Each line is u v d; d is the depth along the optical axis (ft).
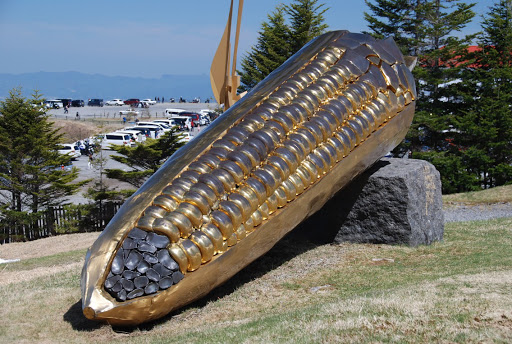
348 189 42.78
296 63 39.73
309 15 112.78
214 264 29.43
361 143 37.45
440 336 20.72
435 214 45.16
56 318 29.14
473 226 54.08
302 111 35.19
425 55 106.01
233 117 34.86
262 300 31.55
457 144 109.19
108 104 319.06
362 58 39.91
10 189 84.64
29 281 39.55
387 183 41.37
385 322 22.62
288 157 32.86
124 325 27.61
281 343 21.99
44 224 82.07
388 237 42.01
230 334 24.32
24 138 84.89
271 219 31.89
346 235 43.32
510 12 105.40
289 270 37.24
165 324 28.86
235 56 45.75
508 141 104.42
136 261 27.76
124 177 88.02
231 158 31.76
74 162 152.15
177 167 31.68
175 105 326.24
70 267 45.80
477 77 106.42
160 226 28.37
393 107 39.55
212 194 30.09
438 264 35.94
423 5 105.91
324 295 31.17
